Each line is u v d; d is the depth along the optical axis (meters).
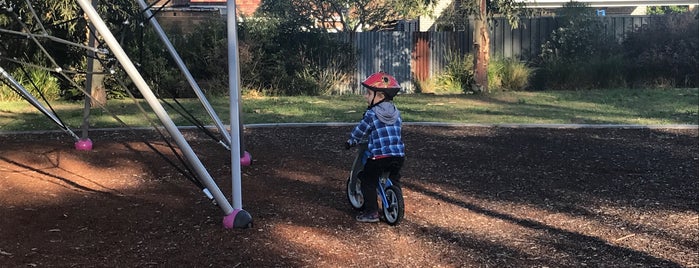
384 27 24.17
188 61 17.52
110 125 11.26
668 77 19.36
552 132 10.80
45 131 10.39
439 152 9.12
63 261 4.99
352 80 19.91
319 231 5.77
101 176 7.42
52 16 14.67
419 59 20.28
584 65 19.08
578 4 20.39
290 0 21.12
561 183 7.55
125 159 8.17
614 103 15.01
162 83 16.64
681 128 11.13
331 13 23.11
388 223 5.98
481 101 15.66
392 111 5.88
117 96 16.02
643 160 8.72
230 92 6.12
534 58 20.12
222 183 7.29
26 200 6.40
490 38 20.08
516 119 12.32
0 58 6.37
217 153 8.80
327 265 5.01
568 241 5.65
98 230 5.68
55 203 6.38
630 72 19.36
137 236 5.55
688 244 5.59
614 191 7.24
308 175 7.77
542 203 6.77
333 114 13.10
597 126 11.21
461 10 18.78
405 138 10.17
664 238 5.73
